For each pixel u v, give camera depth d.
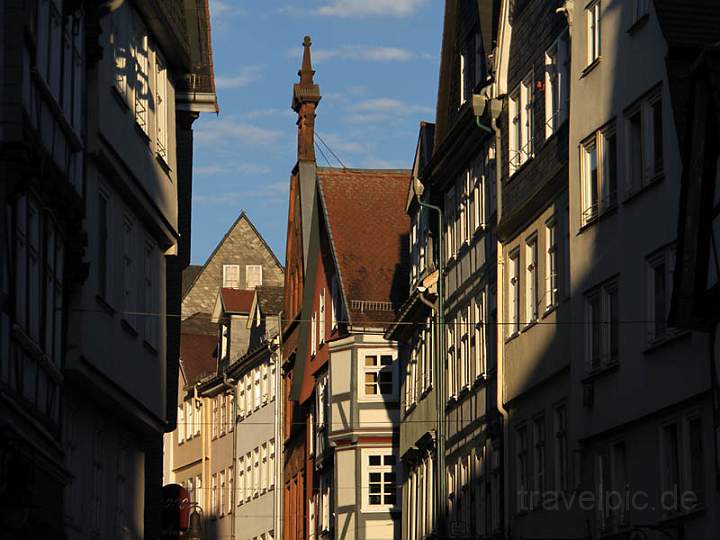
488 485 63.91
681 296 41.22
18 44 35.47
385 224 99.69
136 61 53.34
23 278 36.91
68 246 43.38
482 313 66.25
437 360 73.88
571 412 52.34
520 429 59.56
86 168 46.72
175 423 61.53
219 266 160.25
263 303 123.94
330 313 99.12
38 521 39.16
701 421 42.88
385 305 94.94
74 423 47.88
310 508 103.88
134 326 53.12
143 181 53.50
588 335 51.09
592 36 51.94
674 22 45.44
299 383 107.19
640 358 46.72
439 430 72.69
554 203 56.09
